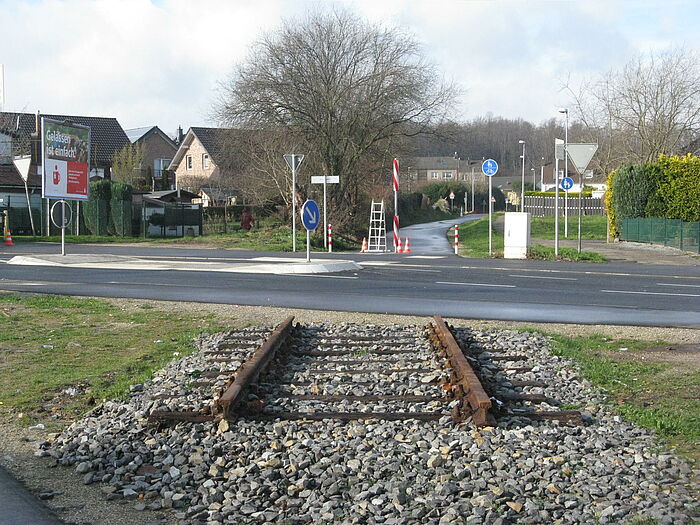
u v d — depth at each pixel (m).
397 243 36.47
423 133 48.41
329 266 23.14
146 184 74.56
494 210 125.50
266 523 4.83
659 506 4.91
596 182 95.50
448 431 6.69
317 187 47.34
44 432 6.96
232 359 9.80
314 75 45.91
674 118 56.66
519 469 5.73
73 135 27.62
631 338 11.75
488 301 16.19
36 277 21.12
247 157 49.19
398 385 8.52
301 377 8.88
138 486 5.50
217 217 59.22
